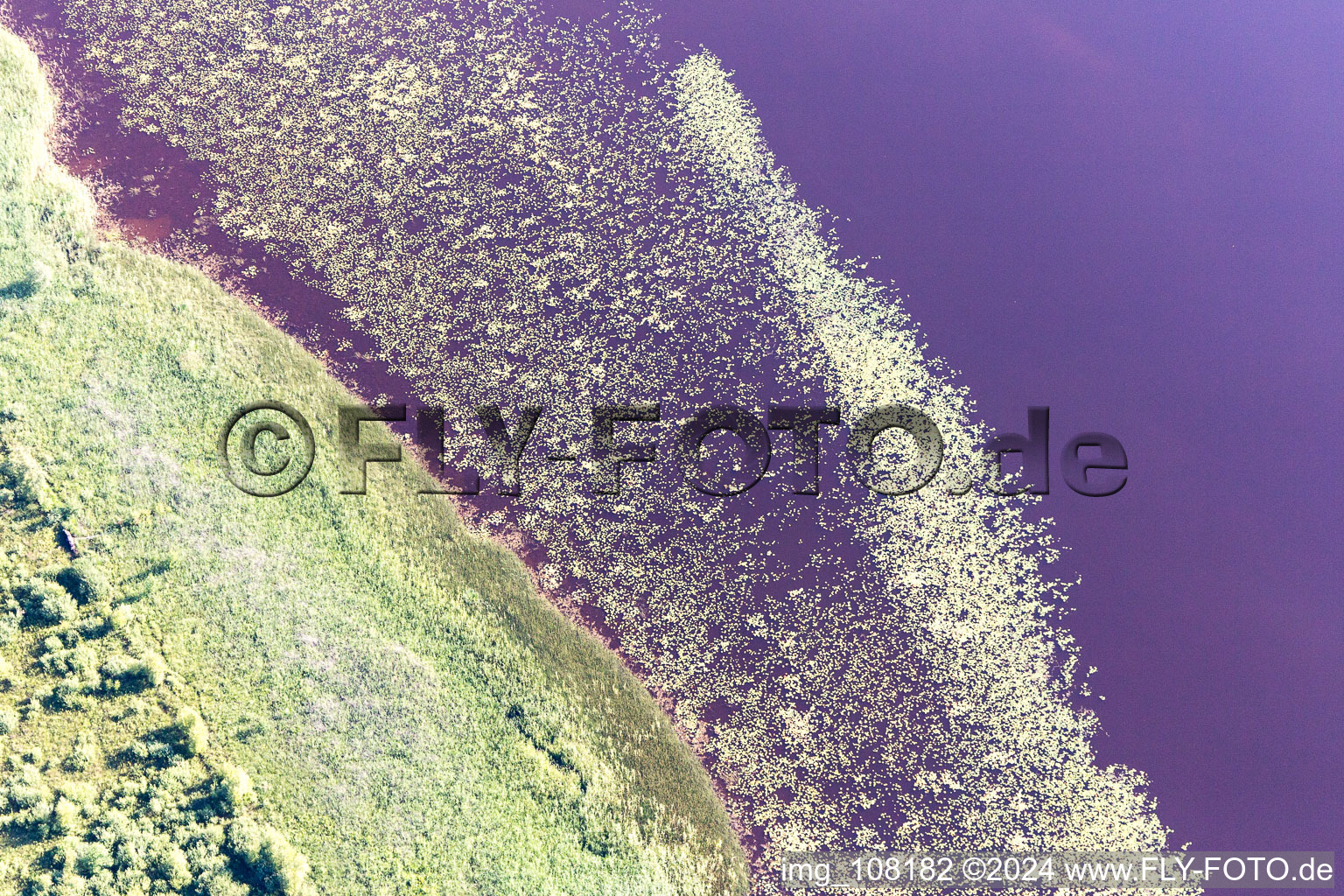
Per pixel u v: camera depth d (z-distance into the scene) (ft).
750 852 49.16
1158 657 53.52
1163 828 49.83
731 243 66.49
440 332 61.62
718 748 51.13
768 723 51.85
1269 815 50.06
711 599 54.49
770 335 62.80
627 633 53.36
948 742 51.72
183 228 64.44
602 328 62.54
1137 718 52.24
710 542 56.03
